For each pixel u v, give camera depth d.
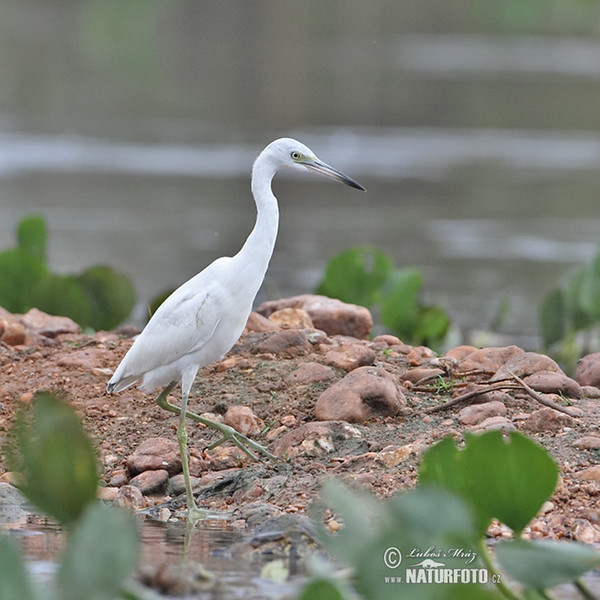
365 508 6.07
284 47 73.44
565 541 7.97
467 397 9.87
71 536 5.81
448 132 45.66
